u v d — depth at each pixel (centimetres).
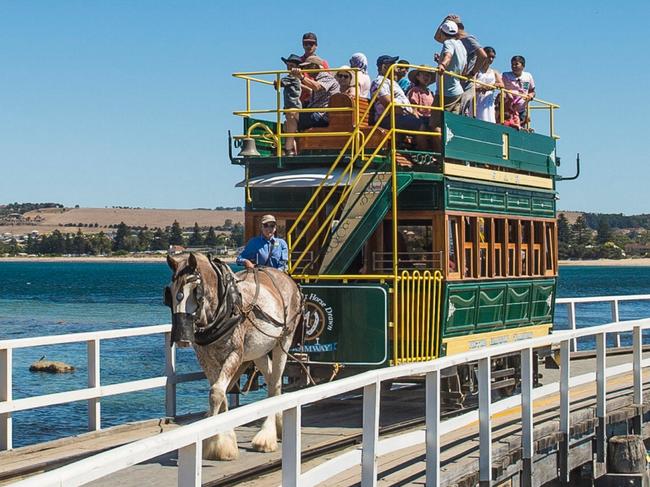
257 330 1173
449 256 1417
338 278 1352
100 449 1220
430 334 1384
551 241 1789
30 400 1233
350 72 1515
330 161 1427
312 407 1550
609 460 1406
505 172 1600
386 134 1402
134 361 3484
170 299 1082
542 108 1842
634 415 1488
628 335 4706
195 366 3353
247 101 1477
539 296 1725
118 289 10394
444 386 1443
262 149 1552
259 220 1478
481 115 1627
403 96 1473
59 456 1174
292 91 1537
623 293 9312
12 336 4800
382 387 1656
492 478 1091
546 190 1766
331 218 1382
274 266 1335
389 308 1341
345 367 1352
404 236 1448
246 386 1384
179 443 589
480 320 1509
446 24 1555
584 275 15638
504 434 1240
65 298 8550
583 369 2128
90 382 1321
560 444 1287
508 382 1577
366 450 865
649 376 1888
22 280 12950
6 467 1111
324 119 1559
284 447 743
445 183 1406
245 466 1107
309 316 1366
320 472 810
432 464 962
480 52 1596
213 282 1105
